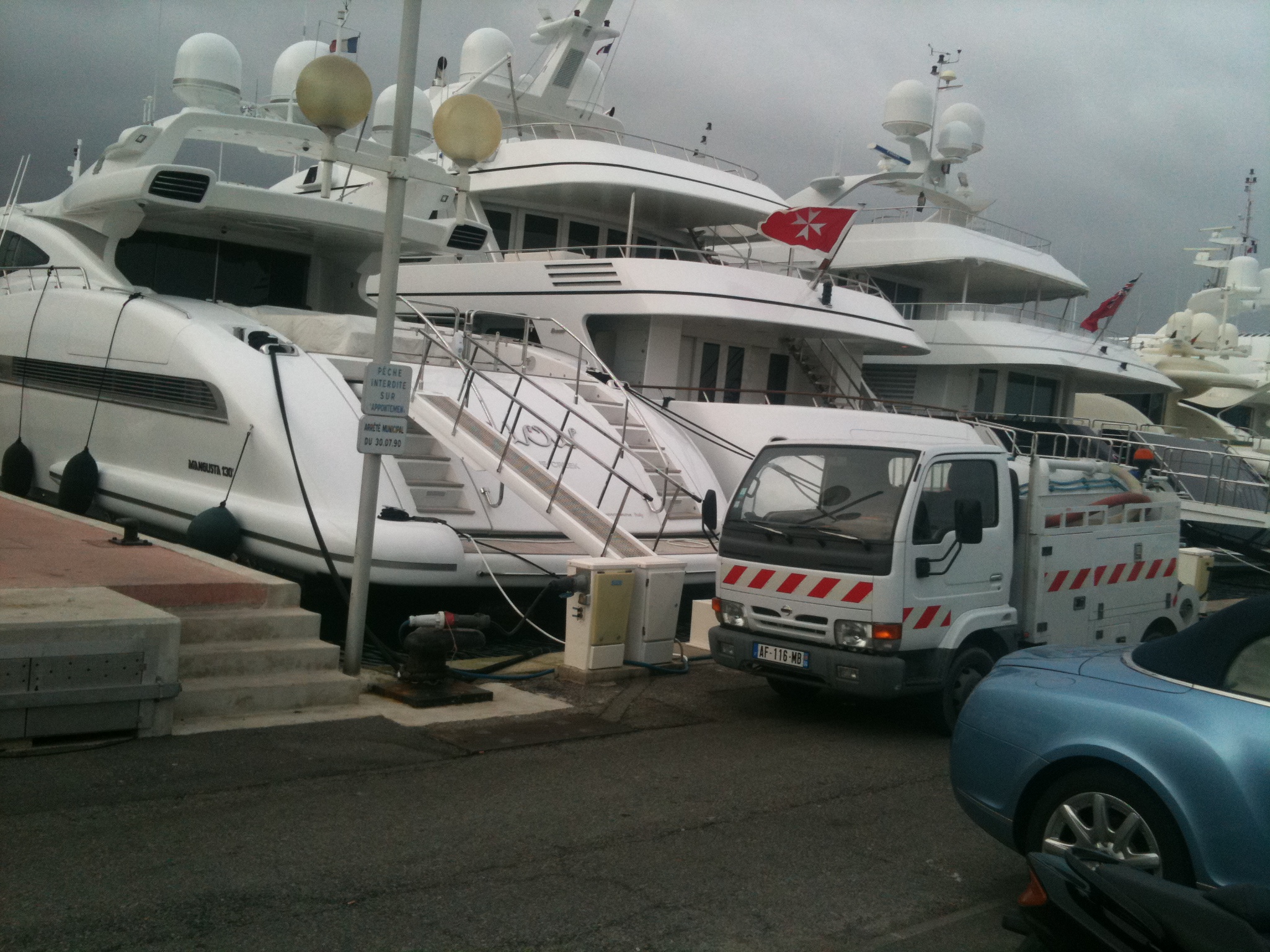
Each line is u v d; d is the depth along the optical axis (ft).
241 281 49.96
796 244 55.06
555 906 14.01
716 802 18.93
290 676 23.65
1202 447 81.87
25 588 21.79
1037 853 11.91
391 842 15.81
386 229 25.72
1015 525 27.12
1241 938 9.96
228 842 15.31
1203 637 14.08
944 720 24.81
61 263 46.91
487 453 33.96
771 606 25.27
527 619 29.71
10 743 18.61
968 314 77.51
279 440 34.19
